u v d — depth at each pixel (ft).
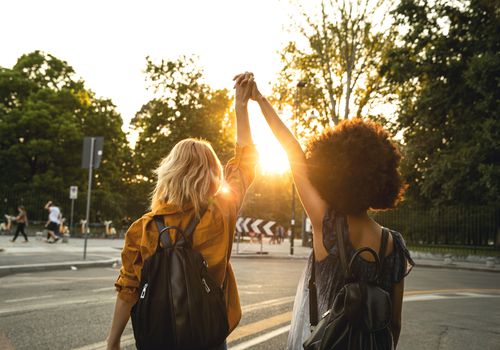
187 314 6.67
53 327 21.89
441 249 89.86
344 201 6.66
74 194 87.76
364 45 100.48
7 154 153.38
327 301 6.62
